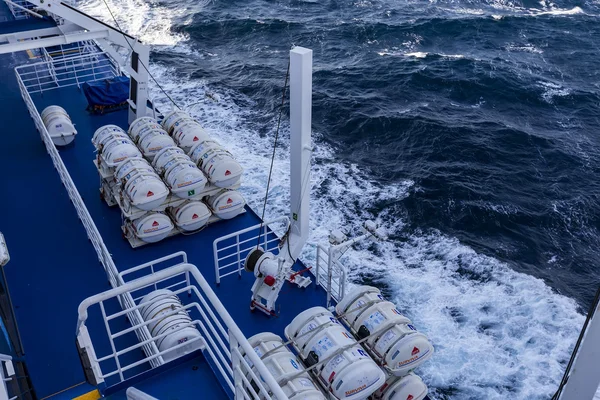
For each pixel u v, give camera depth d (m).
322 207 21.06
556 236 20.77
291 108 8.47
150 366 8.62
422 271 18.33
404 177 23.20
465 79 32.56
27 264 11.20
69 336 9.59
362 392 7.18
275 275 9.54
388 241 19.56
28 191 13.25
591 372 4.76
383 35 38.78
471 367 14.89
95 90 16.16
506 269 18.72
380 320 8.01
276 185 20.23
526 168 24.70
